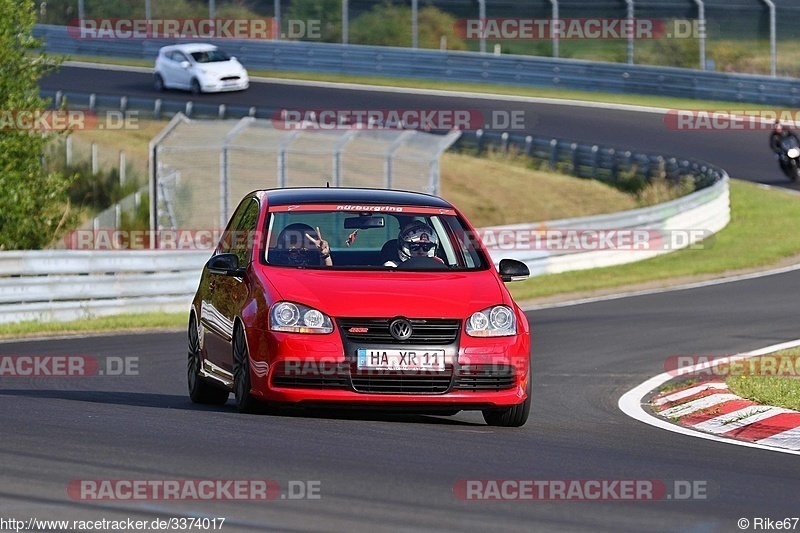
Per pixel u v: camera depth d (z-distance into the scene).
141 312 60.16
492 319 27.89
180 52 144.12
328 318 27.17
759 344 48.09
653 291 69.31
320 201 31.17
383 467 22.02
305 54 156.38
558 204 110.31
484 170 117.81
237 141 103.81
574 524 18.36
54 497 18.98
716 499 20.59
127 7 168.38
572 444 26.22
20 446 23.33
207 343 31.98
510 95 141.38
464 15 155.88
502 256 73.94
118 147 117.81
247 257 30.08
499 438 26.47
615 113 134.00
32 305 55.16
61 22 172.00
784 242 88.00
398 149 89.44
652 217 84.56
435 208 31.62
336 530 17.38
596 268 79.81
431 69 149.88
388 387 27.16
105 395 34.50
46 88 145.88
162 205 93.06
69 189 108.56
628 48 146.25
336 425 27.00
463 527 17.81
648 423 31.00
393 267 29.67
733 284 71.12
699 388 35.88
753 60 145.88
